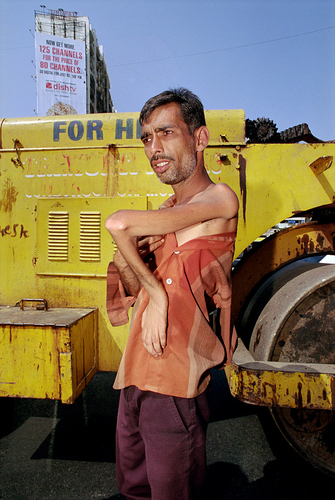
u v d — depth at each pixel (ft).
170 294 3.06
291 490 5.84
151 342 2.97
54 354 5.45
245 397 4.95
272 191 6.41
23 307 6.51
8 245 6.81
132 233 2.72
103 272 6.62
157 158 3.23
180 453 2.86
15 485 5.84
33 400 9.05
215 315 7.27
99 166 6.69
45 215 6.73
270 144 6.44
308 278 5.99
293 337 5.76
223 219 3.11
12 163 6.82
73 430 7.60
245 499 5.62
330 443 5.85
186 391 2.89
